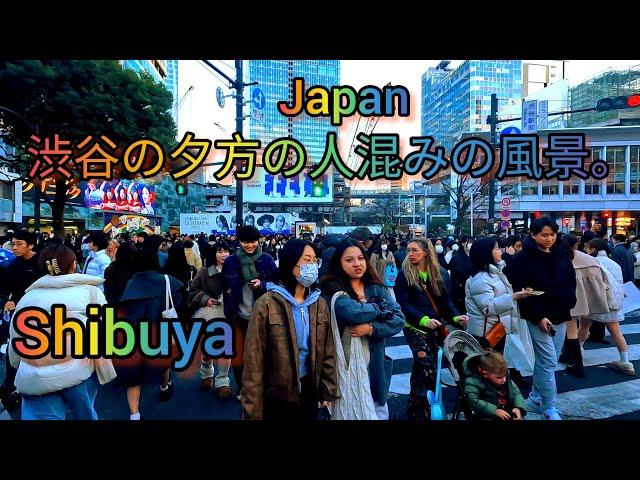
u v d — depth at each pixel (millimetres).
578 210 30219
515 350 3939
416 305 3824
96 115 9703
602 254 6258
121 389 4754
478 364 3115
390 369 3170
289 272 2723
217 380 4500
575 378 5047
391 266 7438
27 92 9039
